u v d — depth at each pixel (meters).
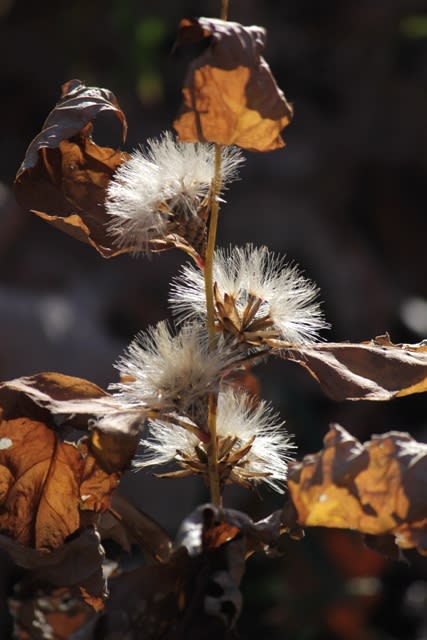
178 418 0.43
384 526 0.41
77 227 0.44
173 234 0.43
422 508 0.41
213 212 0.42
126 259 1.59
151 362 0.43
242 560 0.41
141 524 0.44
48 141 0.43
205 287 0.43
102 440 0.41
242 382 0.46
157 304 1.54
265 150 0.41
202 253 0.43
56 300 1.23
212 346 0.43
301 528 0.42
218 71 0.40
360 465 0.41
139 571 0.41
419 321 1.57
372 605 1.01
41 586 0.47
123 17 1.64
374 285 1.61
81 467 0.43
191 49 0.84
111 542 0.87
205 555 0.41
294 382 1.33
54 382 0.43
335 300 1.60
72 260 1.57
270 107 0.41
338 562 1.01
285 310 0.43
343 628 0.99
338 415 1.34
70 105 0.44
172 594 0.41
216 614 0.41
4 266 1.48
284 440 0.44
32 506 0.43
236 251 0.44
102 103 0.43
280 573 1.02
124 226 0.43
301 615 0.99
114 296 1.51
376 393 0.42
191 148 0.43
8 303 1.15
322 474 0.41
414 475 0.41
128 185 0.43
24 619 0.47
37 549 0.43
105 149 0.44
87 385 0.43
